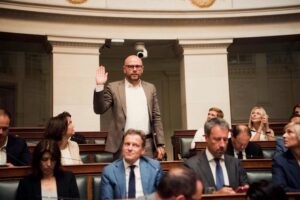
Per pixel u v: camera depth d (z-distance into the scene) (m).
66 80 7.48
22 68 8.57
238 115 9.18
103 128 9.09
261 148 4.41
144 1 7.92
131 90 3.56
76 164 3.38
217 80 7.95
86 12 7.54
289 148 3.19
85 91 7.55
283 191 1.88
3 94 8.35
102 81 3.36
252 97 9.23
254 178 3.42
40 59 8.77
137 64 3.53
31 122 8.54
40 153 2.91
